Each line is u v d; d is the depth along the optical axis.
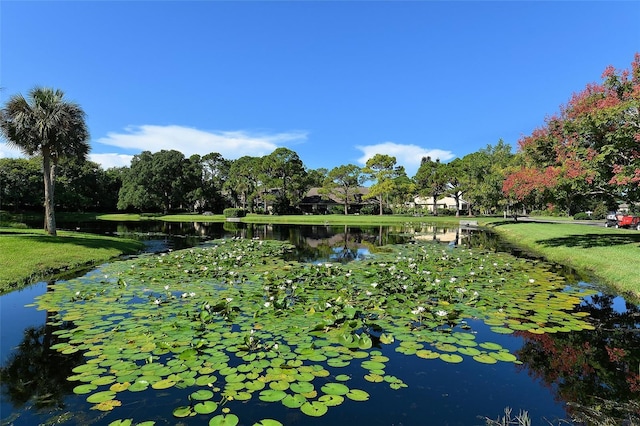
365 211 61.22
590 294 7.88
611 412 3.60
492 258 12.94
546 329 5.80
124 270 10.25
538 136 15.43
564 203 14.81
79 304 6.90
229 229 29.72
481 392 3.95
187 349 4.61
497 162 35.75
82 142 17.14
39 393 3.80
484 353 4.82
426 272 9.20
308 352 4.75
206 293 7.70
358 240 20.36
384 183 50.53
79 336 5.26
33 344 5.04
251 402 3.60
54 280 9.12
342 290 7.77
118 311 6.43
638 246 12.77
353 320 5.86
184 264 11.23
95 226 31.78
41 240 13.17
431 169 52.16
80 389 3.79
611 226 26.19
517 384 4.14
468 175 40.69
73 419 3.35
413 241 19.80
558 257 12.88
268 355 4.63
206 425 3.24
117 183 64.12
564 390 4.02
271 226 33.97
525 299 7.45
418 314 6.18
